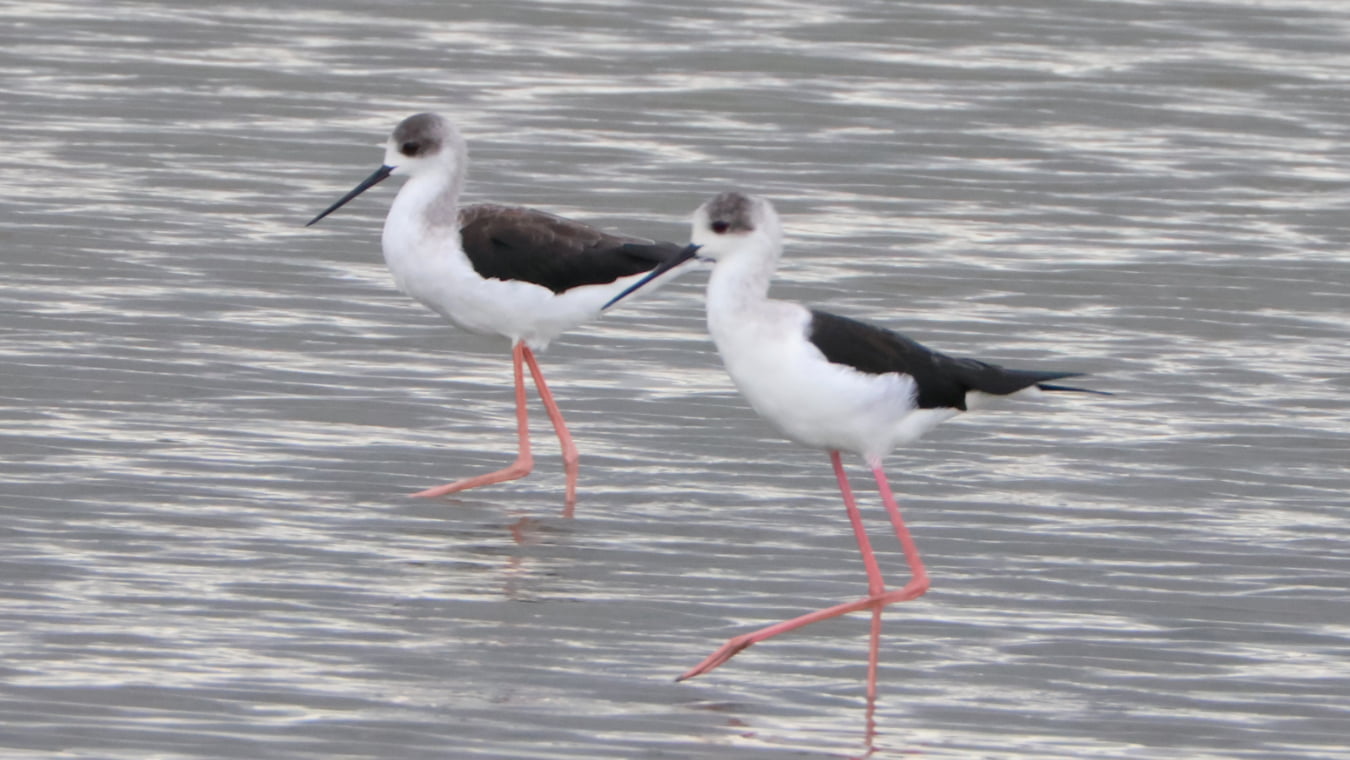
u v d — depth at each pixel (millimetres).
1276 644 10727
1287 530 12367
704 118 21688
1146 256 18062
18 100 21094
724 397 14562
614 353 15406
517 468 12906
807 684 10125
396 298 16500
